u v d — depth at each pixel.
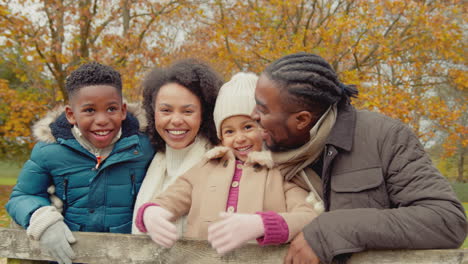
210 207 1.66
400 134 1.33
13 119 9.63
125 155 1.95
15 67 10.80
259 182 1.66
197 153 1.98
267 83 1.37
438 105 9.13
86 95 1.83
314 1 9.37
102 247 1.42
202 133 2.04
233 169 1.75
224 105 1.79
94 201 1.93
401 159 1.28
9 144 13.06
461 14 9.58
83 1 9.75
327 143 1.35
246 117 1.78
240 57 9.54
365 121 1.39
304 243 1.20
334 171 1.35
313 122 1.41
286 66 1.37
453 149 10.13
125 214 1.98
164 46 10.19
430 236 1.15
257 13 9.59
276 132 1.42
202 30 10.16
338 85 1.42
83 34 9.69
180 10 10.33
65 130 1.94
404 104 7.80
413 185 1.24
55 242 1.45
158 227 1.35
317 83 1.34
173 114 1.91
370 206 1.29
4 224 7.64
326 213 1.23
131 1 10.14
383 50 8.59
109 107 1.88
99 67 1.91
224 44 9.71
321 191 1.56
